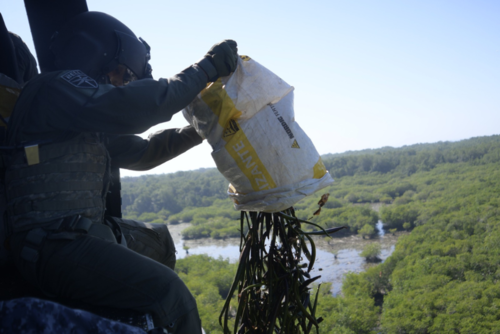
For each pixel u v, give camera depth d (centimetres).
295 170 162
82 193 135
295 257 173
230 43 152
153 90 133
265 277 172
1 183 148
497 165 18488
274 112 163
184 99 140
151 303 121
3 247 154
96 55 152
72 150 134
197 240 12169
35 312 74
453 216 10025
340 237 10275
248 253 171
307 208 12812
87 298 126
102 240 131
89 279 124
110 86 137
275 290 168
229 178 169
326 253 8869
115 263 125
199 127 171
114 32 155
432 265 7044
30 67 217
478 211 9962
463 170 19362
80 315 80
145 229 192
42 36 175
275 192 161
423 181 18550
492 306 5353
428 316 5416
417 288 6481
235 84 160
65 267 124
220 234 12256
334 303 5969
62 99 129
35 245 125
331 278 7331
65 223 126
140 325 116
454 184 15975
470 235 8694
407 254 8144
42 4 172
